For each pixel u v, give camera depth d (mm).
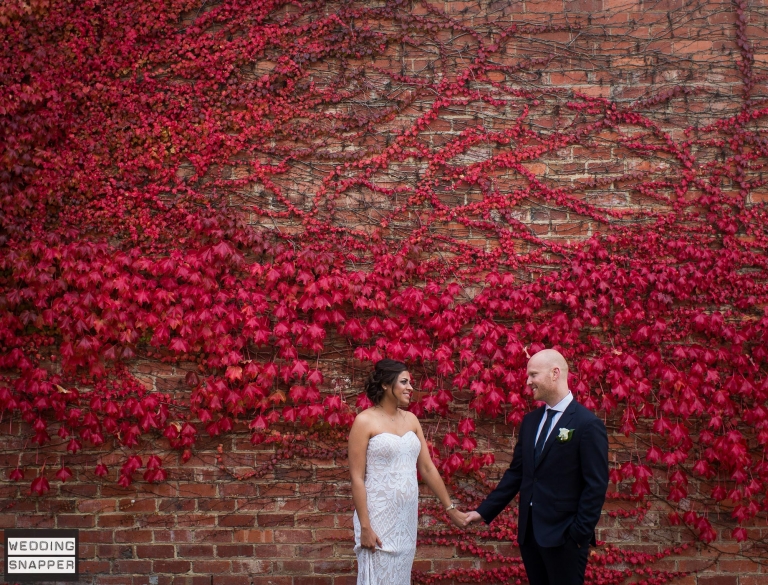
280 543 4090
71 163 4133
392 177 4199
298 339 4105
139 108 4172
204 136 4180
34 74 4105
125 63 4172
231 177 4195
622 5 4207
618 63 4199
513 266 4156
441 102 4211
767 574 4023
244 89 4191
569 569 3006
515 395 4020
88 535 4078
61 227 4121
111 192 4145
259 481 4113
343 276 4102
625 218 4168
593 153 4188
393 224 4176
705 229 4137
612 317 4125
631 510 4066
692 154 4176
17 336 4086
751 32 4168
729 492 4039
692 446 4062
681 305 4137
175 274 4086
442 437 4102
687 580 4039
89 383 4098
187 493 4102
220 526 4094
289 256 4113
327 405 4031
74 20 4148
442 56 4215
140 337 4098
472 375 4039
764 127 4164
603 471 2998
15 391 4070
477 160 4203
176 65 4180
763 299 4086
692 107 4172
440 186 4195
